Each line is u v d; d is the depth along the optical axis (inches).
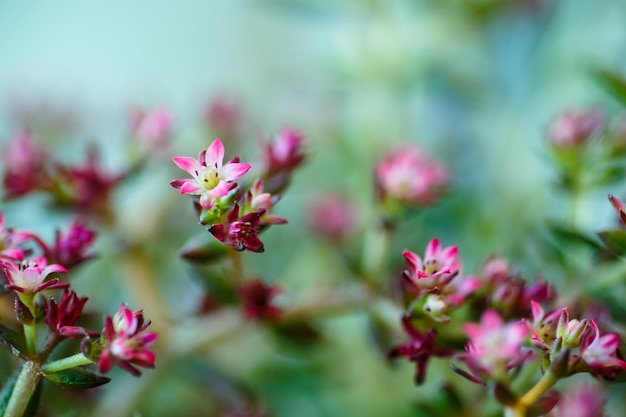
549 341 6.6
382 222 8.2
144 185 9.8
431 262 6.8
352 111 11.1
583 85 10.9
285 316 8.3
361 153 10.7
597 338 6.4
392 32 11.2
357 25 11.2
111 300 9.7
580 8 11.4
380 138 10.9
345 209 10.1
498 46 11.8
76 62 15.2
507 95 11.6
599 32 11.2
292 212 11.0
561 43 11.4
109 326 6.2
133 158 8.8
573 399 7.5
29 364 6.5
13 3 15.5
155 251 9.9
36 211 8.7
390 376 9.5
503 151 11.1
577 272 7.6
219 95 10.4
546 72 11.4
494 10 11.5
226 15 15.1
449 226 10.2
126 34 15.4
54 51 15.3
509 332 6.6
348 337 9.6
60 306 6.5
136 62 15.2
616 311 7.3
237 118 10.3
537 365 6.9
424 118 11.4
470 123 11.4
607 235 6.9
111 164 9.4
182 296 9.7
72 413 7.3
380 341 8.0
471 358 6.7
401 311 7.8
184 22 15.3
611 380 6.4
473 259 10.0
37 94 11.4
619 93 8.1
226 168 6.4
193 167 6.4
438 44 11.4
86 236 7.2
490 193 10.8
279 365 9.6
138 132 8.8
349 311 8.2
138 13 15.5
